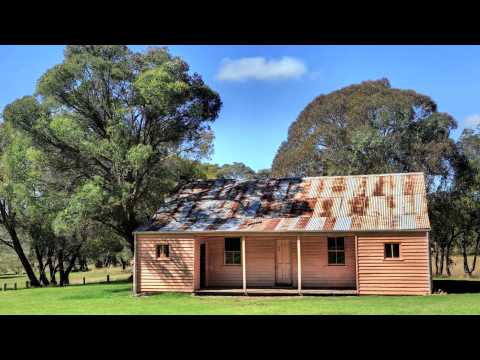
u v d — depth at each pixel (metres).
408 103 41.84
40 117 25.70
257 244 25.14
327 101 47.91
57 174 28.03
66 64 25.52
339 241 24.02
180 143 29.19
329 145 44.28
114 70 26.44
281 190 26.33
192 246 24.02
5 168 27.50
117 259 73.56
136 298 23.14
